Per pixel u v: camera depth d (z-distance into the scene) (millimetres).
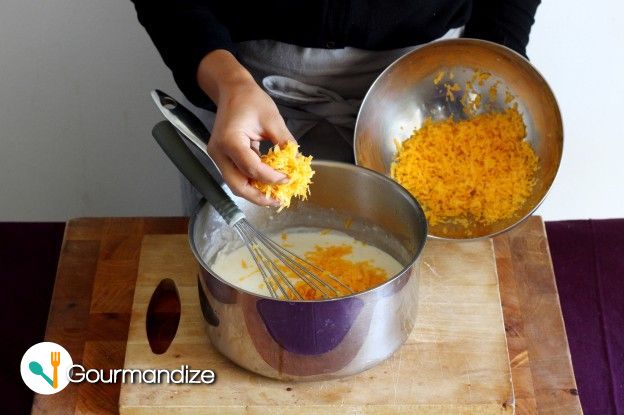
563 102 1754
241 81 1060
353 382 1029
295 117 1298
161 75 1717
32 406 1055
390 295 969
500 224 1194
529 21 1298
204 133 1045
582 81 1719
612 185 1858
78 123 1783
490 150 1216
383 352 1017
